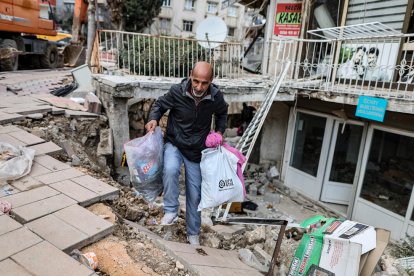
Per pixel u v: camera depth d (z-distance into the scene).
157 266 2.37
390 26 6.73
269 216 7.04
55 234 2.34
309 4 8.06
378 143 6.84
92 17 9.38
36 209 2.62
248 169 9.23
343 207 7.93
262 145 9.34
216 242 3.55
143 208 3.82
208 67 2.61
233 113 11.86
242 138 5.79
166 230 3.46
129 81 5.59
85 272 1.98
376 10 6.95
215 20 7.93
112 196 3.16
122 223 2.92
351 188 7.82
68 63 15.53
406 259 3.80
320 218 3.18
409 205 6.12
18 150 3.40
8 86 6.85
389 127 6.49
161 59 7.62
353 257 2.57
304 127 8.51
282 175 9.09
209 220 4.19
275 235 4.05
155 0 24.36
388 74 6.81
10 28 9.91
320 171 8.02
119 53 7.50
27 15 10.69
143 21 24.08
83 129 5.32
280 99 7.22
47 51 13.05
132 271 2.23
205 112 2.82
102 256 2.32
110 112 5.71
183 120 2.83
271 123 9.10
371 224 6.93
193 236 3.16
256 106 10.13
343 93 6.35
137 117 7.70
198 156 2.99
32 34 11.82
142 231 2.92
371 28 6.75
